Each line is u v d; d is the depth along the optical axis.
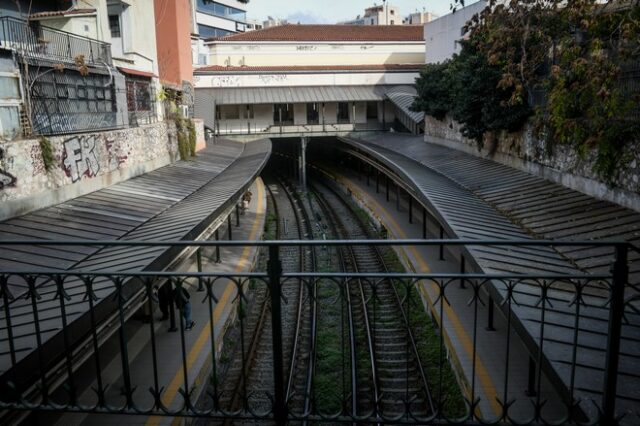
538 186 15.83
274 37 43.34
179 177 19.88
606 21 11.09
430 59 38.72
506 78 13.20
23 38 14.91
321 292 15.41
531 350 6.81
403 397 9.70
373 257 19.34
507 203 14.65
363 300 12.90
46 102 13.91
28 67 13.12
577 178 14.42
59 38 16.30
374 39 44.44
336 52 44.19
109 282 8.00
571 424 4.15
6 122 12.31
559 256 10.20
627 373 5.89
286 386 10.12
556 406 8.61
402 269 17.61
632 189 11.88
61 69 14.26
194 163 23.98
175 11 29.06
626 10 10.95
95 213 13.12
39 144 12.68
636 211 11.73
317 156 47.62
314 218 27.22
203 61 51.44
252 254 18.08
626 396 5.44
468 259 10.30
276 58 43.53
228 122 40.88
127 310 8.12
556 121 12.26
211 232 14.02
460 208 13.91
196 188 18.12
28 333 6.23
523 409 8.52
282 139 44.41
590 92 11.12
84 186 14.76
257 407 9.65
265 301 14.81
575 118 12.10
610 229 11.07
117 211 13.60
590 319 7.28
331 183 37.91
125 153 17.64
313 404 4.53
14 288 8.33
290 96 39.84
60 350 6.23
